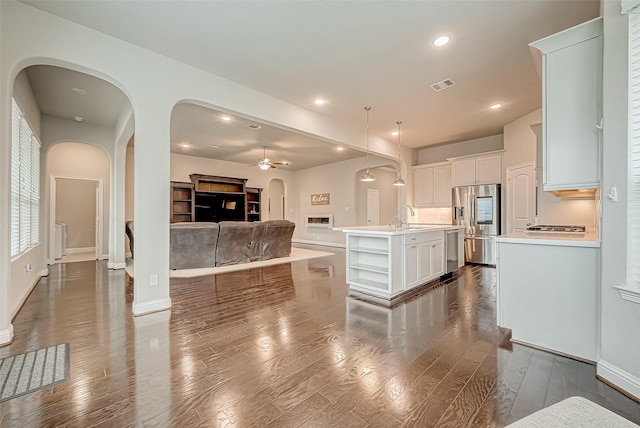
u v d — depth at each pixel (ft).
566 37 6.96
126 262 21.04
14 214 10.69
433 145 23.58
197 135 20.97
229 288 13.67
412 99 14.39
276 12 8.23
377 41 9.66
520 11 8.23
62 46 8.45
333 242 31.32
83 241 27.45
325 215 31.94
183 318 9.77
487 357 7.11
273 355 7.22
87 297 12.14
